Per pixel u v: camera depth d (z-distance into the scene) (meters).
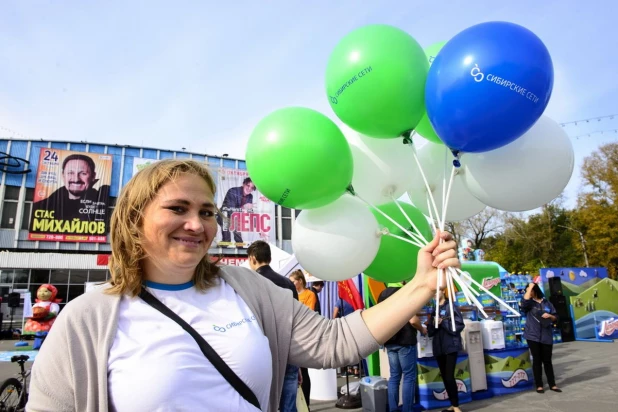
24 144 18.73
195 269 1.37
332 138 1.95
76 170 19.00
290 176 1.90
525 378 6.45
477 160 1.85
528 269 29.80
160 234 1.23
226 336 1.22
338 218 2.08
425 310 5.91
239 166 21.86
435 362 5.59
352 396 5.80
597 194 29.52
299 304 1.55
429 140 2.27
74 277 17.69
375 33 1.93
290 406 3.77
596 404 5.54
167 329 1.17
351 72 1.88
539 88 1.50
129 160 20.03
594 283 14.39
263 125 2.03
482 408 5.52
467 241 10.10
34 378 1.13
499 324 6.48
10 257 16.86
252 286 1.47
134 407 1.05
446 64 1.63
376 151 2.31
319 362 1.44
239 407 1.15
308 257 2.13
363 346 1.41
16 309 16.19
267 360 1.28
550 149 1.80
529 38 1.56
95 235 18.77
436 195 2.36
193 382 1.11
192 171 1.33
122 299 1.23
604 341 12.10
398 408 4.89
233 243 20.44
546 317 6.34
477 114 1.55
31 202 18.52
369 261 2.13
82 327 1.14
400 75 1.82
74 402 1.10
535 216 31.95
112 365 1.11
